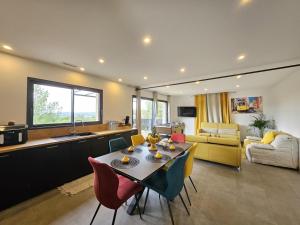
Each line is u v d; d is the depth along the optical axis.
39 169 2.24
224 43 2.13
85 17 1.55
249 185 2.57
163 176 1.94
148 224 1.67
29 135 2.64
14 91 2.51
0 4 1.35
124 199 1.50
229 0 1.32
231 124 6.17
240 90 6.29
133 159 1.91
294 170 3.22
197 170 3.23
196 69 3.32
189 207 1.97
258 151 3.62
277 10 1.45
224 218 1.77
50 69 3.01
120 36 1.95
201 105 7.30
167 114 7.88
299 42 2.09
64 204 2.03
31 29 1.78
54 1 1.33
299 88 3.39
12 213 1.85
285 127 4.30
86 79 3.72
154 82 4.71
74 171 2.74
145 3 1.36
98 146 3.25
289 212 1.88
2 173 1.88
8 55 2.46
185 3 1.36
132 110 5.30
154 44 2.17
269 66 3.10
